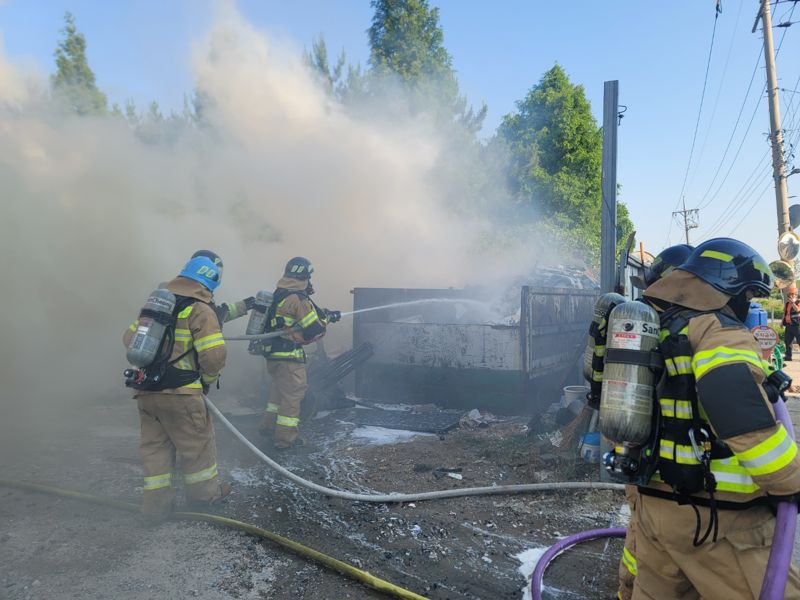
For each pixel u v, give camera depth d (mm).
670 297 1807
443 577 3002
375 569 3070
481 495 4121
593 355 2508
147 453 3537
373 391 7324
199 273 3682
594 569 3072
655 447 1730
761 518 1666
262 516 3715
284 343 5164
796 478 1485
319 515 3764
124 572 2953
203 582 2873
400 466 4789
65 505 3832
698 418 1664
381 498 3910
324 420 6328
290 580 2920
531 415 6477
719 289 1733
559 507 3898
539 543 3398
